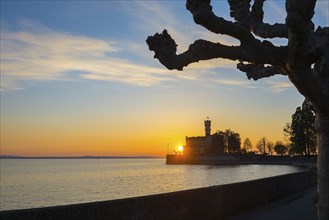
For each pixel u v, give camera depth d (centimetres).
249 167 12450
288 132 13850
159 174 9631
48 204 3831
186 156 18488
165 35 757
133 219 1082
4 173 12138
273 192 2033
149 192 4672
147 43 761
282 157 15300
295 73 714
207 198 1409
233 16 911
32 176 10144
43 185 6619
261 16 877
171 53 752
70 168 17038
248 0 892
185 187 5375
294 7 623
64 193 4969
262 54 714
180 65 751
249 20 885
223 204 1511
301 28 634
